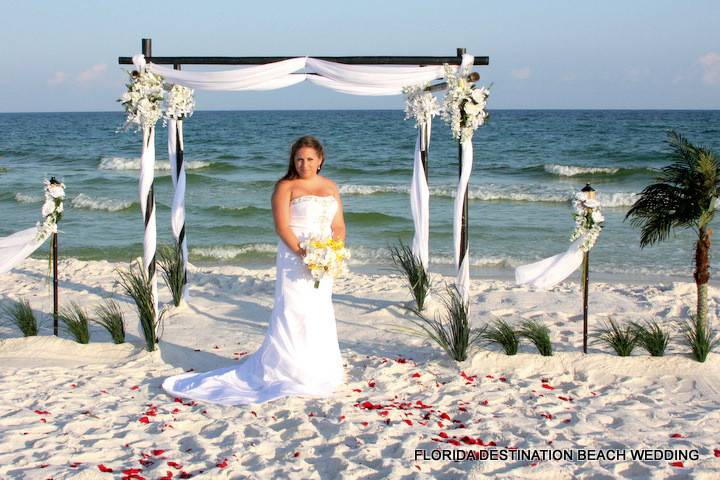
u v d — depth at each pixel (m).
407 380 6.34
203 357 7.07
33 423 5.11
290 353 5.97
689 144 6.80
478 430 5.17
